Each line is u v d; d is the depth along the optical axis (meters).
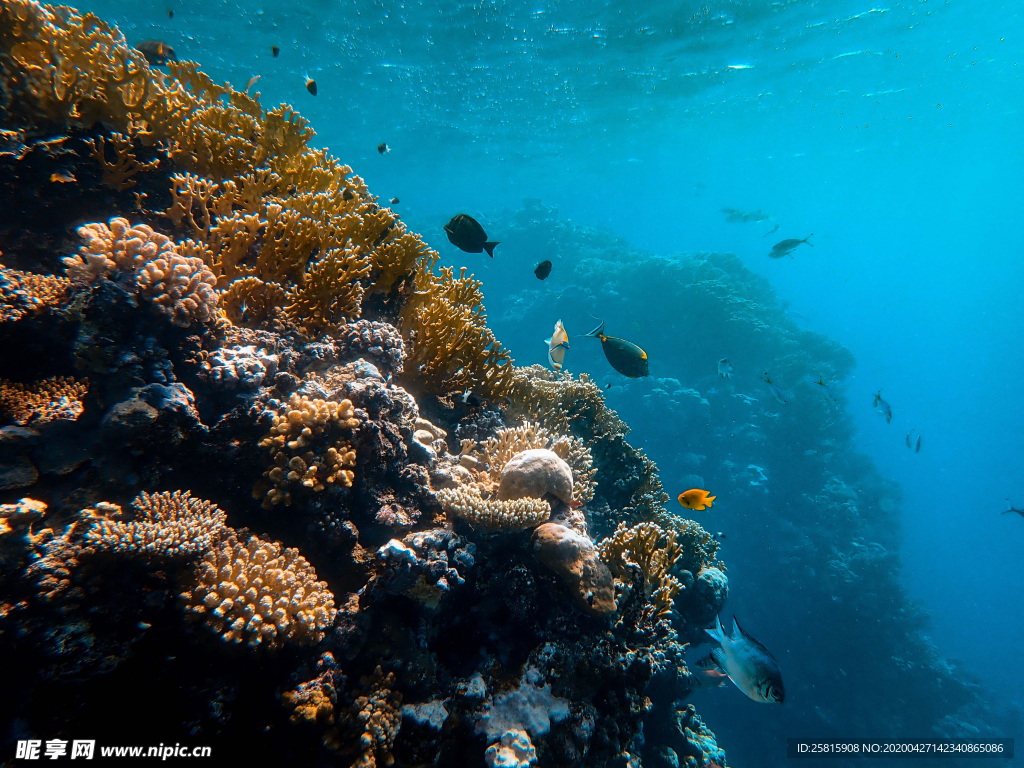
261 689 2.64
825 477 20.62
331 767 2.59
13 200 3.31
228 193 3.84
